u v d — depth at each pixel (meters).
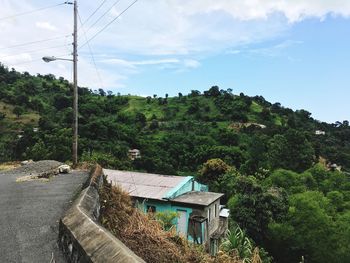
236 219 25.61
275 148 49.22
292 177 35.91
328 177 41.44
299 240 25.06
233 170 41.09
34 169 15.57
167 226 14.38
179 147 56.66
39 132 41.19
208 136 68.44
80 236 4.75
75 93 17.27
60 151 31.20
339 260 24.56
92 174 9.13
